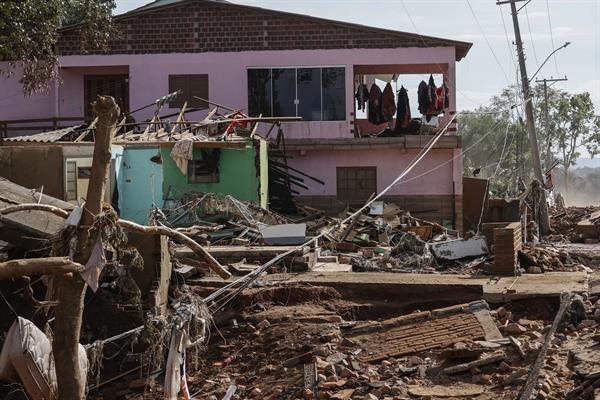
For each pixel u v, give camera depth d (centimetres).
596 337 1113
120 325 1239
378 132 3359
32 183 1789
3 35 1897
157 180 2106
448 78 2861
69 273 762
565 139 6384
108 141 764
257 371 1205
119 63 2912
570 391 951
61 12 2006
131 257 1205
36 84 1986
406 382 1088
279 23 2881
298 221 2227
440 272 1617
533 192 2716
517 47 3425
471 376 1084
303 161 2883
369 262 1709
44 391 811
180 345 1027
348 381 1106
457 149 2836
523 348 1115
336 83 2877
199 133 2316
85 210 771
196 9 2897
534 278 1491
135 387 1198
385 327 1269
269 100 2894
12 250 1227
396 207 2556
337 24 2858
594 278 1510
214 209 2027
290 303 1399
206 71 2903
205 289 1400
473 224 2848
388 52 2859
